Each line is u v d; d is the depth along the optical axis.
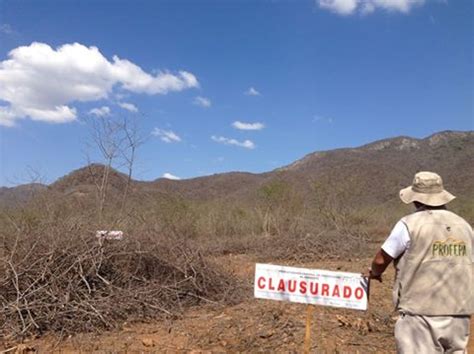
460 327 3.52
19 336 5.92
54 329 6.06
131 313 6.56
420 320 3.50
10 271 6.35
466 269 3.52
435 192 3.62
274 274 4.53
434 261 3.48
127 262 6.99
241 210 16.05
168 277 7.21
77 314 6.18
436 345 3.50
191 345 5.61
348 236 13.31
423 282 3.49
